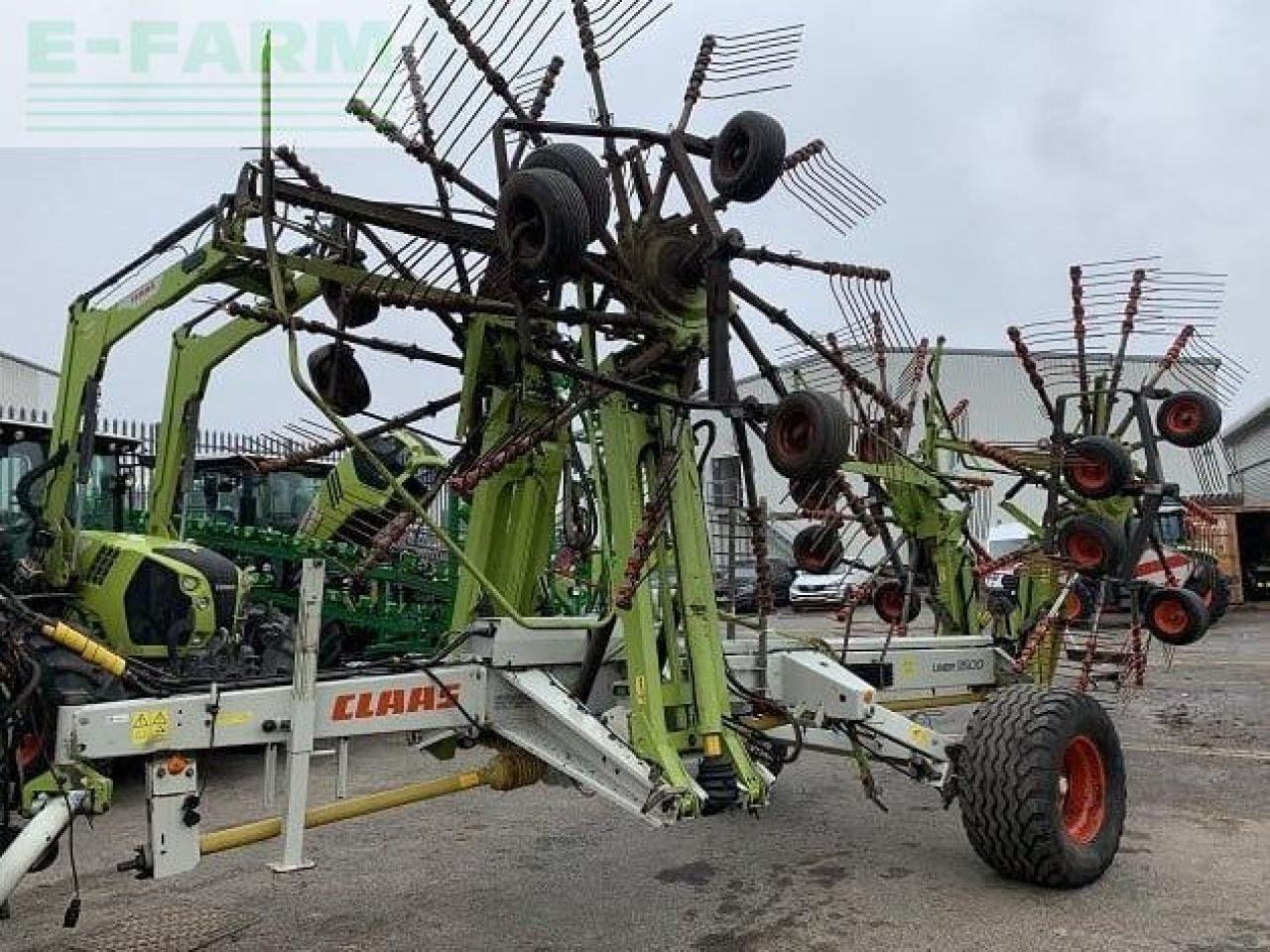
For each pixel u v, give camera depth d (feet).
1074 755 15.87
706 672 14.11
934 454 24.59
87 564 23.35
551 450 15.37
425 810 20.49
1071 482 25.38
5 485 25.18
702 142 14.26
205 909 15.03
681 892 15.64
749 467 15.52
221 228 16.53
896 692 19.74
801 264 15.26
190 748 11.51
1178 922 13.98
